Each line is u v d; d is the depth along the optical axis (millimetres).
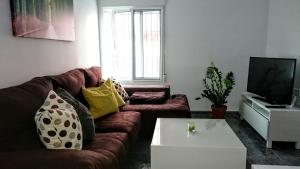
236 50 4234
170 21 4238
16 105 1441
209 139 1996
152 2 4195
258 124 3100
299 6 3113
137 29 4383
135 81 4473
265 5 4086
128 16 4359
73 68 3113
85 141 1818
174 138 2016
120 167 1754
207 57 4285
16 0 1865
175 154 1862
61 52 2752
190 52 4297
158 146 1863
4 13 1772
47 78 2012
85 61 3596
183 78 4379
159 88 3697
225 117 4039
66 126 1540
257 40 4180
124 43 4449
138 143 2875
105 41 4426
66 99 1889
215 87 4172
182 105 3043
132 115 2623
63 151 1317
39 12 2189
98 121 2391
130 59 4465
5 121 1338
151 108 2930
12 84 1880
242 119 3885
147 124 2912
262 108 3039
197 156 1850
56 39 2562
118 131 2166
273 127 2775
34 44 2174
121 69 4523
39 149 1368
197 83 4363
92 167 1216
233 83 3867
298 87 3117
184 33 4250
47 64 2422
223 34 4207
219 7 4145
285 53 3494
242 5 4113
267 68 3258
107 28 4410
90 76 2891
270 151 2729
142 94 3461
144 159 2498
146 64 4473
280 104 2994
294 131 2764
